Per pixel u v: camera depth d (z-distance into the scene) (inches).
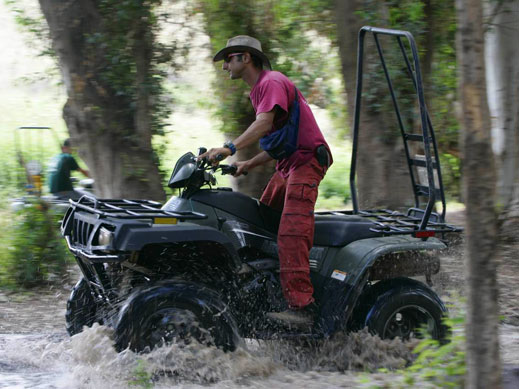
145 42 402.0
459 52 148.6
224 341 195.5
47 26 409.7
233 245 195.0
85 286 231.8
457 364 162.1
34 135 704.4
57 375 202.2
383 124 384.8
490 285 145.1
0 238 353.7
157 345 191.3
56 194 436.8
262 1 422.9
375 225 223.8
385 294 216.4
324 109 498.9
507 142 471.5
